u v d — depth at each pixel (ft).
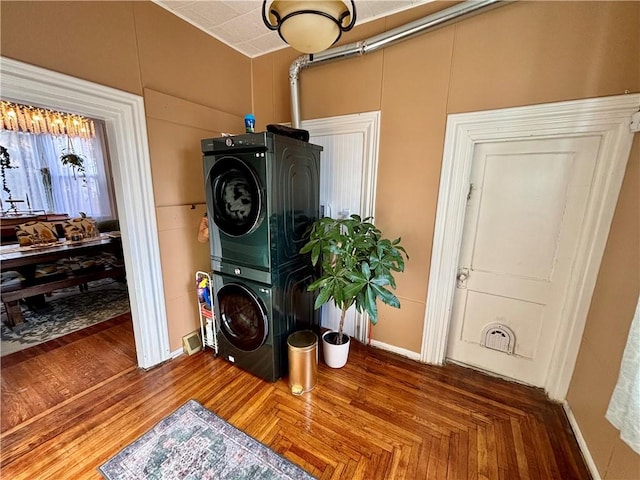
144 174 6.16
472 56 5.67
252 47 8.02
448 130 6.12
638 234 4.14
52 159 15.90
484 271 6.61
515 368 6.59
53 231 11.30
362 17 6.53
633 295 4.07
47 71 4.53
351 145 7.48
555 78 5.08
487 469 4.51
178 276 7.28
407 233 7.06
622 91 4.63
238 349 6.75
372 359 7.44
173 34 6.40
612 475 3.95
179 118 6.73
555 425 5.38
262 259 5.87
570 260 5.66
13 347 7.75
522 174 5.87
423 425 5.33
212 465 4.49
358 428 5.24
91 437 4.94
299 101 7.71
